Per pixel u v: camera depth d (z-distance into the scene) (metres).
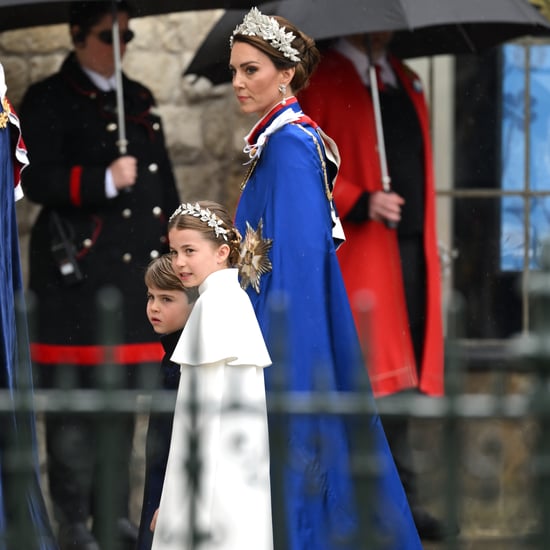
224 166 25.88
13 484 10.33
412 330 23.09
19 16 22.77
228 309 14.76
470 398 9.62
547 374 9.00
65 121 22.55
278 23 16.78
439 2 21.52
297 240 16.42
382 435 15.75
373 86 22.38
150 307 16.11
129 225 22.50
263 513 14.31
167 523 13.84
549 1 25.95
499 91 26.52
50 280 22.42
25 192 22.47
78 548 20.34
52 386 22.30
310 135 16.81
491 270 26.55
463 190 26.55
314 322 16.28
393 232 22.83
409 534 15.53
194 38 25.83
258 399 14.65
